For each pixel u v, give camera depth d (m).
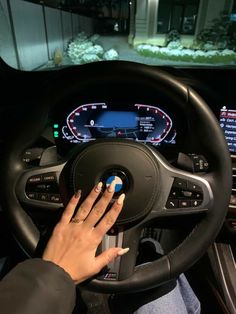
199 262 0.68
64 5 2.98
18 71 0.75
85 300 0.58
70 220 0.35
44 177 0.39
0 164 0.40
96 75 0.36
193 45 2.10
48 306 0.28
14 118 0.62
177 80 0.36
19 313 0.26
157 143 0.48
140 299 0.52
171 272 0.40
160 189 0.38
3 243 0.68
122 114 0.47
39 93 0.37
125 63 0.35
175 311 0.50
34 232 0.41
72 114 0.46
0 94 0.69
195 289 0.67
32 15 2.03
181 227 0.45
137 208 0.37
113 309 0.55
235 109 0.54
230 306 0.57
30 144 0.40
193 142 0.40
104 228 0.34
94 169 0.37
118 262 0.39
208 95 0.55
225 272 0.62
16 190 0.40
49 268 0.30
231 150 0.56
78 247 0.33
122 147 0.37
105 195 0.33
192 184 0.38
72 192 0.38
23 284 0.28
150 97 0.45
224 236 0.63
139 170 0.37
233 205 0.56
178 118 0.46
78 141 0.49
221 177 0.38
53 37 2.45
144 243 0.59
